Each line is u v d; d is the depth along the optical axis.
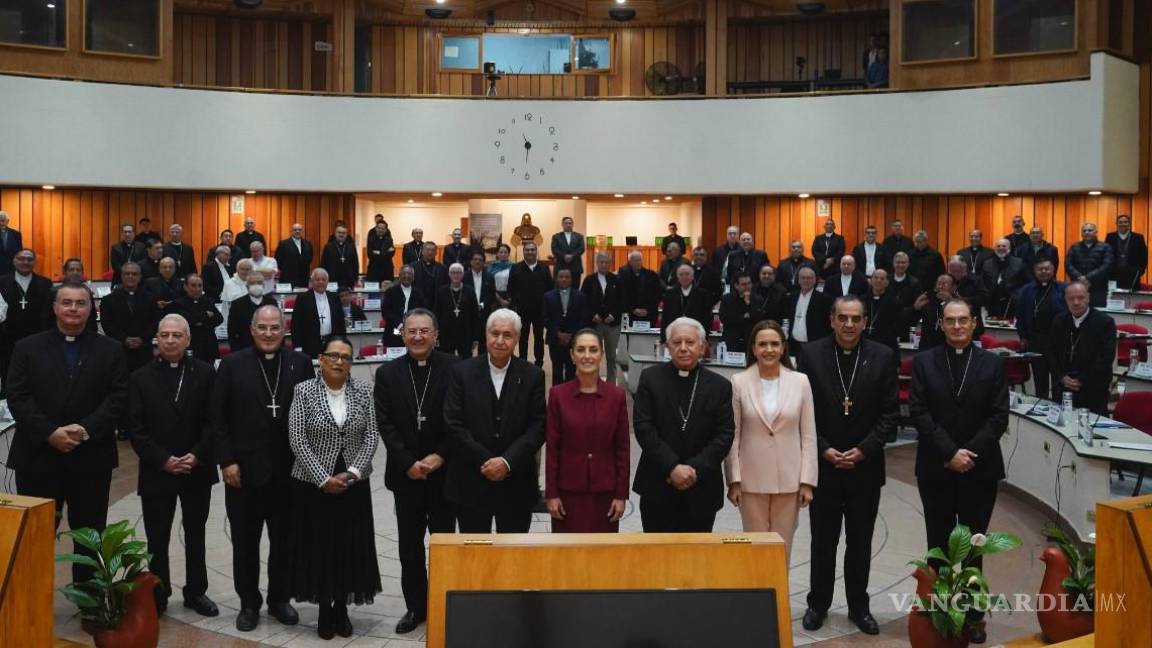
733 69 22.31
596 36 22.34
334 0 20.17
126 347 11.06
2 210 17.89
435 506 5.96
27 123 17.23
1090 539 7.19
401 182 19.03
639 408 5.70
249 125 18.52
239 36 21.53
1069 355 9.33
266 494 6.00
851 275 13.22
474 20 22.47
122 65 18.03
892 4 18.53
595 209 22.23
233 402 5.93
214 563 7.10
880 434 5.81
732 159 18.83
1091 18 17.16
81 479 6.06
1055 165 17.22
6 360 11.19
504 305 14.34
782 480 5.73
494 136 19.09
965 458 5.69
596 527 5.64
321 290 11.76
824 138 18.48
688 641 3.16
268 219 19.55
